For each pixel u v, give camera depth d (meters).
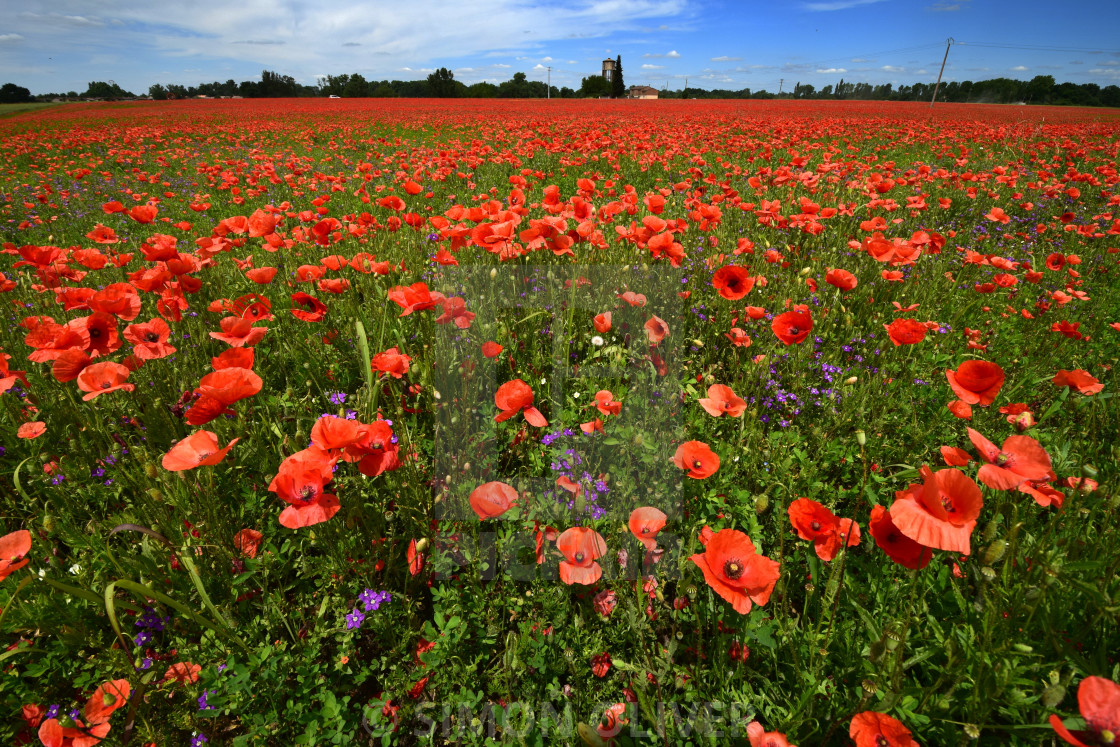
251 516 2.76
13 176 15.15
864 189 8.01
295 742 1.99
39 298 4.59
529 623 2.22
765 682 1.97
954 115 38.06
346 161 14.77
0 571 1.94
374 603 2.23
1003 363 3.96
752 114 36.00
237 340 2.69
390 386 3.20
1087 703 1.20
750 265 5.27
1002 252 6.67
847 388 3.54
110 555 2.25
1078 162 13.52
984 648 1.64
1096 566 1.69
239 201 9.45
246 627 2.24
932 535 1.49
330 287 3.96
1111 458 2.71
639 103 57.44
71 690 2.23
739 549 1.75
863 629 2.04
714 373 4.03
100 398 3.42
